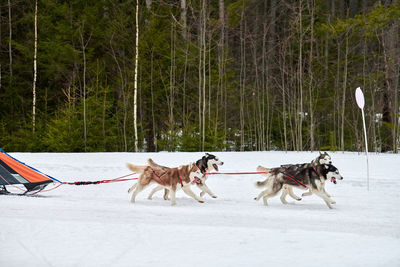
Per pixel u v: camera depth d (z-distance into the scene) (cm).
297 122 2673
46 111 2859
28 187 982
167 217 735
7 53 3306
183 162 1634
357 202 941
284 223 689
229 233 589
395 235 599
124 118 2697
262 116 2950
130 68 3070
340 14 3509
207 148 2356
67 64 3047
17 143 2523
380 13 2373
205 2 2662
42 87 3244
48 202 880
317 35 2980
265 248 507
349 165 1553
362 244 530
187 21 3247
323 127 3047
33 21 3102
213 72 2923
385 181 1230
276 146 2989
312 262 449
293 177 895
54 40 2986
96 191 1098
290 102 2862
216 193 1091
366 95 2739
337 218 739
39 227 613
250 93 3094
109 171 1483
